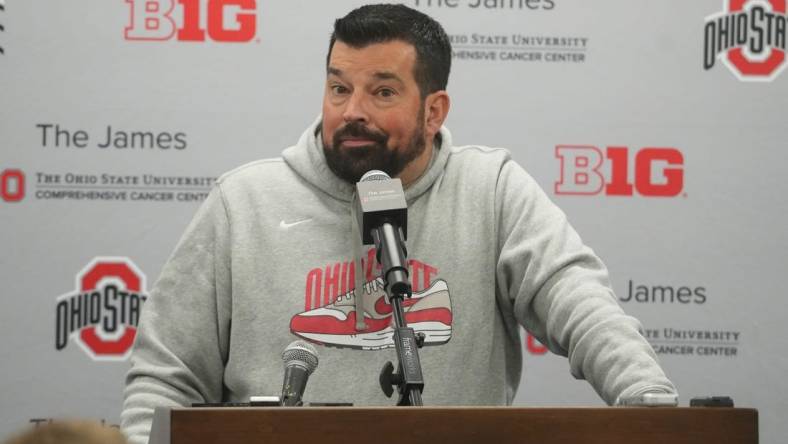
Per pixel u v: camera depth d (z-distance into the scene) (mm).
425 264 8797
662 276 11586
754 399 11477
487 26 11719
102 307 11320
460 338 8648
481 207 8953
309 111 11695
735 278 11586
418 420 5250
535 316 8633
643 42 11750
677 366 11508
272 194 9008
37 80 11406
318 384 8523
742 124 11711
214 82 11602
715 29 11750
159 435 5387
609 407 5395
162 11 11594
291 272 8742
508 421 5305
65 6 11477
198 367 8789
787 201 11641
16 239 11258
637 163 11688
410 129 8812
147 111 11500
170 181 11492
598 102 11711
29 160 11328
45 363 11219
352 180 8812
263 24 11680
